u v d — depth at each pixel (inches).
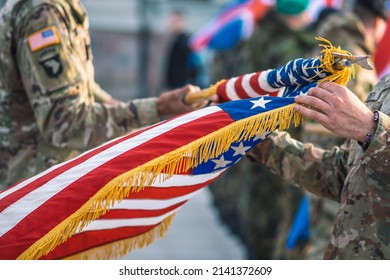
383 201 165.3
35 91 207.3
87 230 184.7
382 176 164.1
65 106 206.8
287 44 358.9
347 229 173.0
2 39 212.8
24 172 217.6
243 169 390.3
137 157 175.0
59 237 172.1
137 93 823.1
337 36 271.0
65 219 172.7
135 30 825.5
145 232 196.4
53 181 178.2
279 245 333.7
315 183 192.7
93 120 210.4
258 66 376.5
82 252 186.2
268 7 379.6
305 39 358.9
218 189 485.4
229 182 459.8
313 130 259.3
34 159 218.4
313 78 172.2
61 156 216.1
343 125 161.8
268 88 185.5
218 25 535.2
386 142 160.2
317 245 255.1
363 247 170.4
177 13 631.8
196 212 507.2
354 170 174.4
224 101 201.6
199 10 859.4
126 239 193.6
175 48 622.5
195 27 856.3
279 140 197.0
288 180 196.9
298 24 367.6
